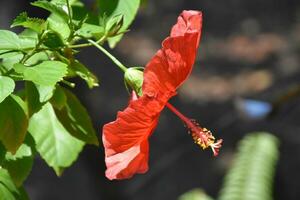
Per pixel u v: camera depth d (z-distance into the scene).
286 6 17.52
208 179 12.15
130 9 2.62
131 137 2.25
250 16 17.44
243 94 14.48
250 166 5.53
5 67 2.36
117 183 8.90
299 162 11.64
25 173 2.53
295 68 15.26
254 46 16.30
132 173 2.30
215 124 12.82
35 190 12.02
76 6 2.69
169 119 13.44
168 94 2.29
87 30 2.43
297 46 16.14
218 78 15.06
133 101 2.21
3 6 14.09
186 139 12.60
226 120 12.35
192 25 2.30
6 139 2.33
